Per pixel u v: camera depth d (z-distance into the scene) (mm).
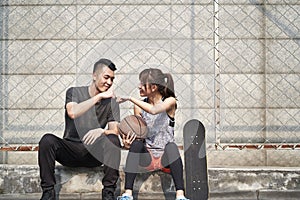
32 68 4594
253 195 4039
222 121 4559
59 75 4590
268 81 4570
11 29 4586
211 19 4570
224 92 4574
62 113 4602
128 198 3475
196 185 3674
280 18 4586
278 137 4574
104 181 3580
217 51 4293
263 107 4570
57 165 3990
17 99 4598
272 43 4590
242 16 4566
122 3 4582
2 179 4090
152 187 3959
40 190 4051
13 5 4598
